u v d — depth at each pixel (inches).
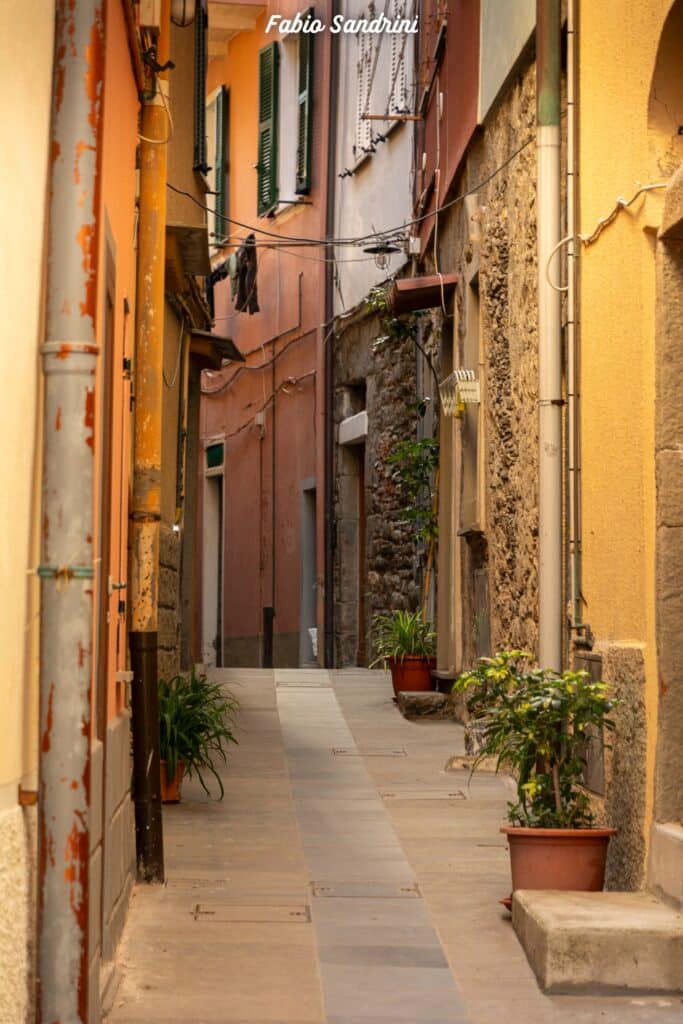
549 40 345.7
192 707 398.6
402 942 270.7
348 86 820.6
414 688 581.9
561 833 277.6
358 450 828.0
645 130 284.8
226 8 947.3
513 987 245.4
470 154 518.6
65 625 181.9
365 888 309.9
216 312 1023.6
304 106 870.4
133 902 295.0
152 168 322.0
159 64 316.5
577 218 331.9
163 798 394.3
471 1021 227.8
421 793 414.3
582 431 325.4
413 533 685.3
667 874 262.1
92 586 183.9
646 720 276.7
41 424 187.2
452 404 520.1
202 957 259.0
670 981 242.4
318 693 620.4
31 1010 180.5
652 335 279.4
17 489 174.2
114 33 250.5
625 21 298.7
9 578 170.9
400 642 589.9
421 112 656.4
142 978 246.1
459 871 325.7
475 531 490.6
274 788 420.5
